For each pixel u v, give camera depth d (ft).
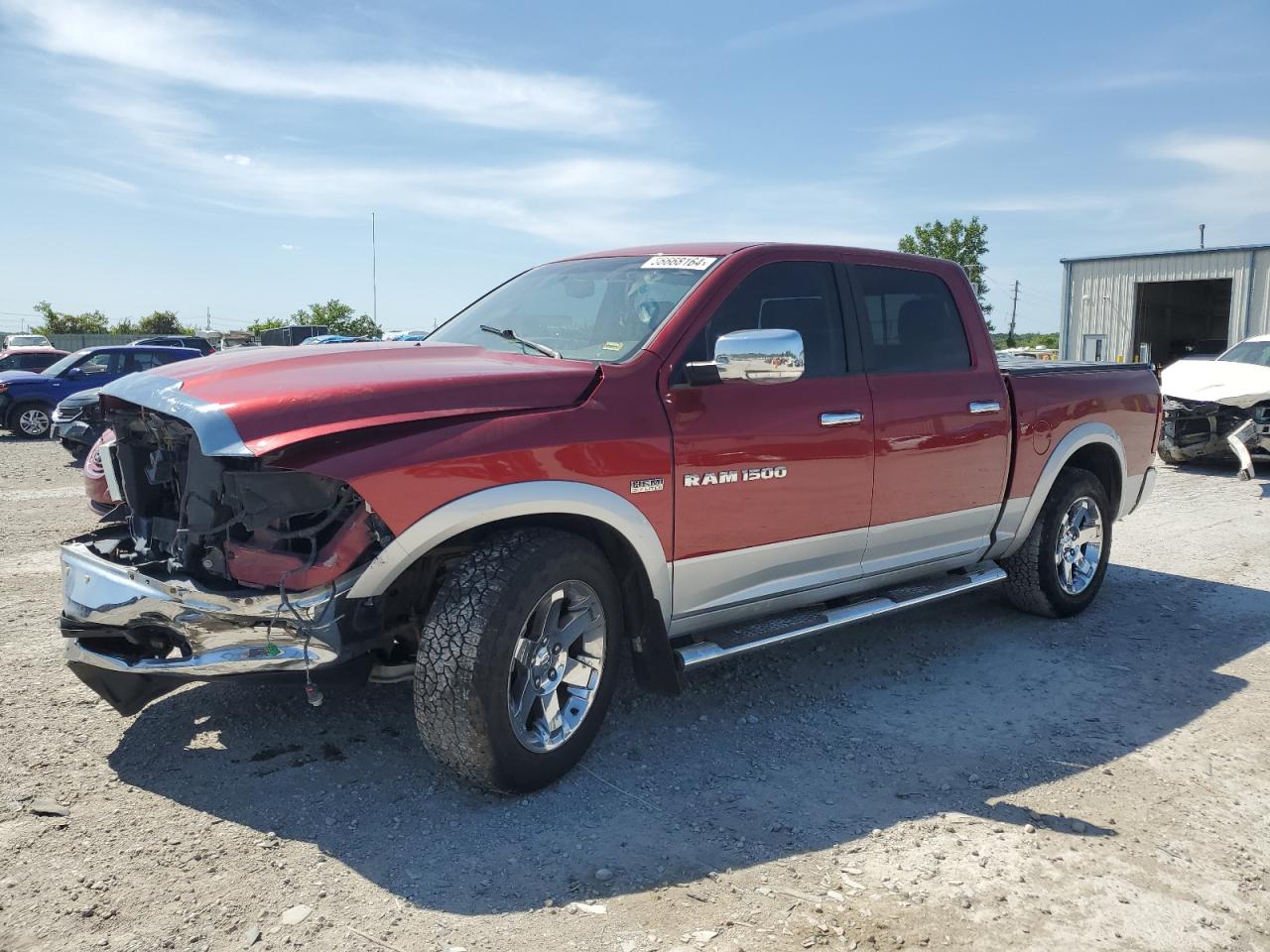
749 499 12.26
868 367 14.02
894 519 14.25
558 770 10.87
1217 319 110.11
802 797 10.91
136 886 8.85
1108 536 18.53
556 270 14.89
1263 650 16.42
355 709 12.95
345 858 9.41
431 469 9.53
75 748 11.68
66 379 53.93
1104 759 12.08
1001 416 15.75
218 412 9.33
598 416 10.83
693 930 8.36
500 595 9.93
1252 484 33.71
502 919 8.47
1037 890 9.12
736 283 12.67
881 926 8.46
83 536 11.76
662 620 11.72
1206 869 9.55
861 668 15.26
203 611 9.66
